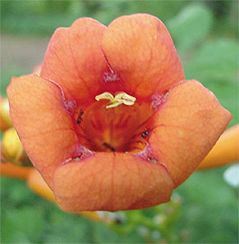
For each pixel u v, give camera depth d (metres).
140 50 0.12
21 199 0.25
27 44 0.69
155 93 0.12
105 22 0.33
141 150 0.12
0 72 0.32
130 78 0.12
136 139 0.13
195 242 0.23
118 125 0.13
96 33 0.12
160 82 0.12
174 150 0.11
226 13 0.58
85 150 0.11
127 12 0.33
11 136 0.16
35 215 0.23
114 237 0.23
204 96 0.11
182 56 0.24
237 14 0.58
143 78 0.12
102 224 0.23
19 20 0.73
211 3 0.57
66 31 0.12
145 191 0.11
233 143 0.16
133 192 0.10
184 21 0.23
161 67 0.12
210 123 0.11
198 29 0.23
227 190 0.23
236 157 0.16
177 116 0.11
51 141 0.11
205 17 0.23
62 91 0.12
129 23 0.12
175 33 0.23
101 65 0.12
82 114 0.12
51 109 0.11
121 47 0.12
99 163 0.11
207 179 0.23
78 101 0.12
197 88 0.11
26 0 0.74
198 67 0.21
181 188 0.23
